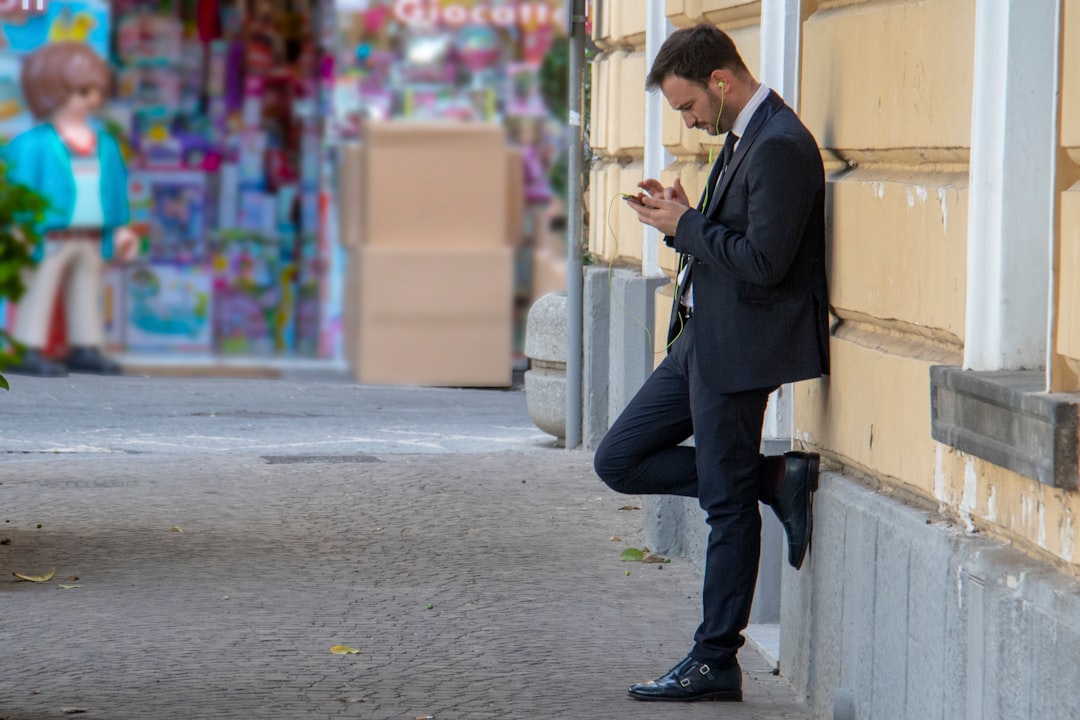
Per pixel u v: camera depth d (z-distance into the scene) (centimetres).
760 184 1186
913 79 1084
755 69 1556
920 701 1007
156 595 1698
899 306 1103
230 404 3788
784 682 1381
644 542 2045
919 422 1052
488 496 2444
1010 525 896
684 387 1327
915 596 1017
